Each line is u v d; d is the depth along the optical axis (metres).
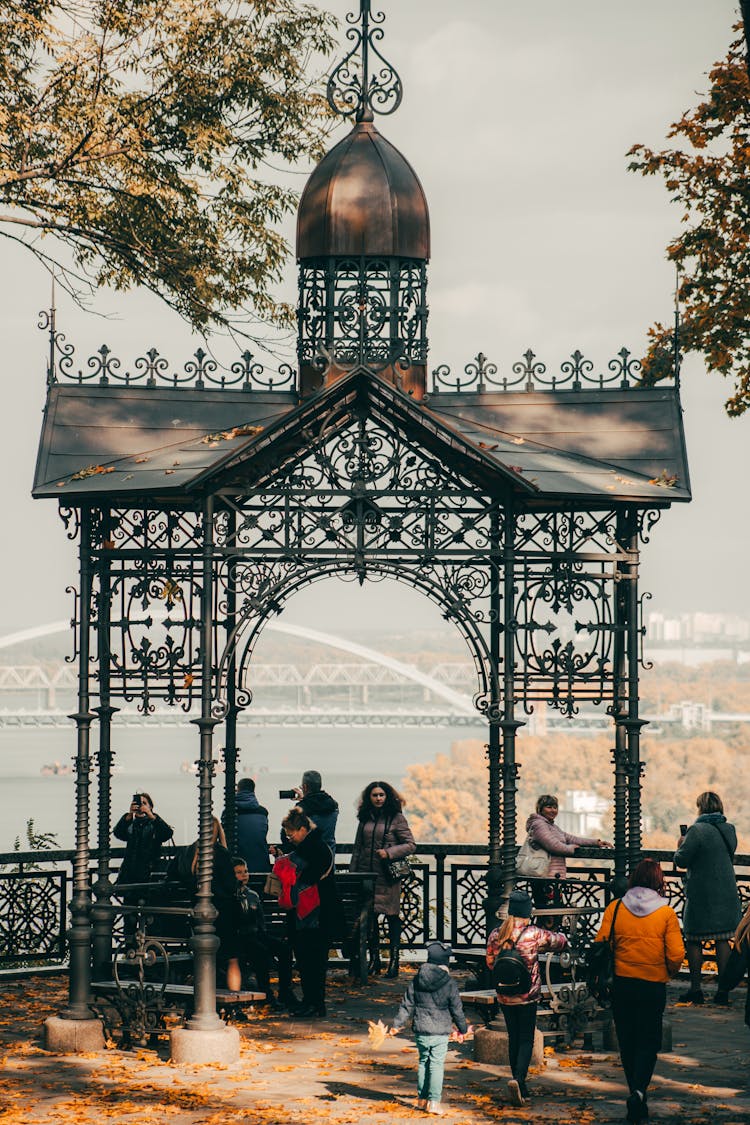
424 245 16.38
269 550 14.95
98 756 16.08
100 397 16.23
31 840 25.27
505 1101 12.84
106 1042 14.84
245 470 14.98
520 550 15.55
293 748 152.25
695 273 23.52
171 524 15.51
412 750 152.62
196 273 23.03
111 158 22.17
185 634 15.62
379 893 18.41
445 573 15.35
